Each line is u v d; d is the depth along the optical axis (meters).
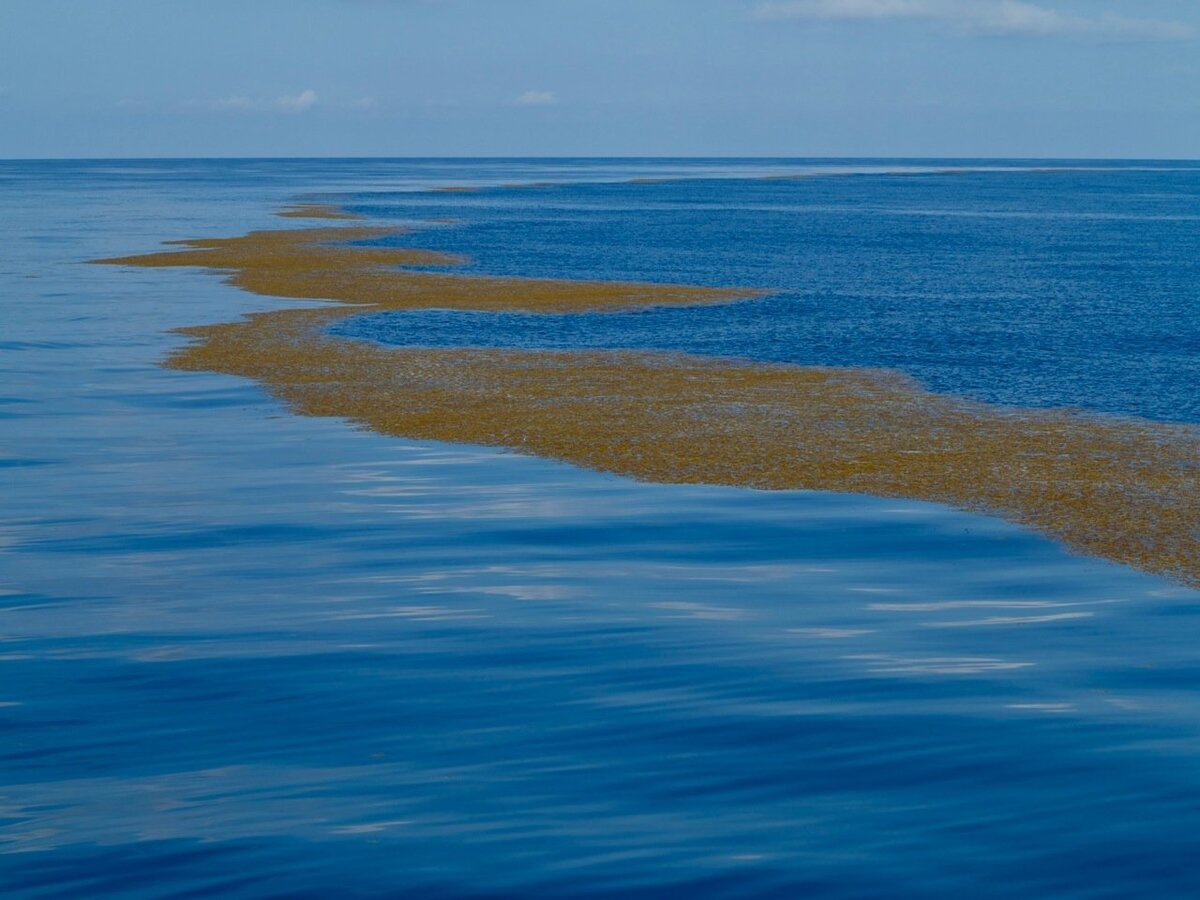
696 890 8.50
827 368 32.50
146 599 15.20
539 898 8.45
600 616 14.58
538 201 131.00
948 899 8.38
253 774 10.33
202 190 160.62
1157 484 20.86
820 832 9.27
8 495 20.12
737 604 15.05
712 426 25.41
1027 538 17.86
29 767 10.48
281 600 15.17
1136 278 55.91
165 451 23.31
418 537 17.95
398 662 13.05
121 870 8.82
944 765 10.42
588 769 10.40
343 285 49.94
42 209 110.44
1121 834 9.21
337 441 24.22
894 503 19.78
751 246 73.25
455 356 33.72
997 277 56.16
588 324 40.41
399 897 8.48
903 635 13.91
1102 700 11.91
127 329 38.19
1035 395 29.03
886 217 104.94
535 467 22.20
